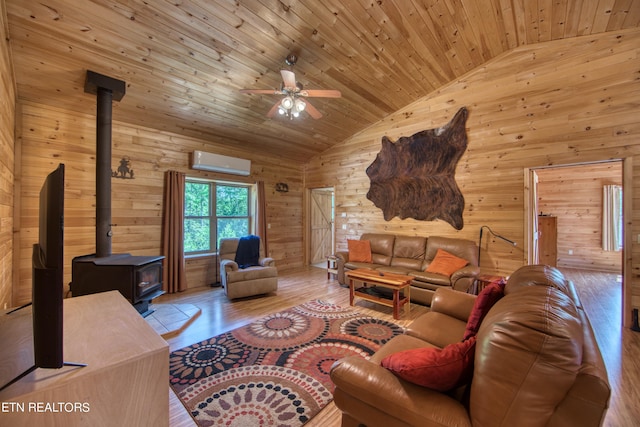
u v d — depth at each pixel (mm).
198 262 4703
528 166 3818
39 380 920
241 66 3264
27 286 3113
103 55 2762
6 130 2520
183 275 4359
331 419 1736
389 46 3373
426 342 1830
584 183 6281
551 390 836
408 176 4926
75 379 941
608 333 2953
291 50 3162
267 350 2559
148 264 3025
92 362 1018
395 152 5078
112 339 1192
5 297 2650
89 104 3379
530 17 3182
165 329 2906
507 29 3434
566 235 6492
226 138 4820
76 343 1153
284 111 3346
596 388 800
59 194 944
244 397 1918
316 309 3633
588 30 3342
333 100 4406
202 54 2996
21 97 3068
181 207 4324
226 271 3906
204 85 3469
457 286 3600
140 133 4023
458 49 3680
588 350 919
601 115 3348
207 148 4781
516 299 1191
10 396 852
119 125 3828
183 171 4480
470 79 4266
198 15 2553
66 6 2264
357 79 3941
